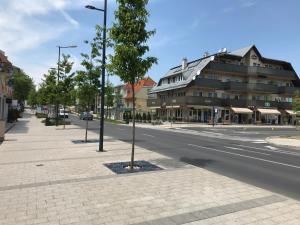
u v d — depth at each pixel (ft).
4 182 23.93
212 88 167.94
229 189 22.89
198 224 15.92
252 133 102.73
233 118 171.12
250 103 172.76
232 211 17.94
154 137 72.54
